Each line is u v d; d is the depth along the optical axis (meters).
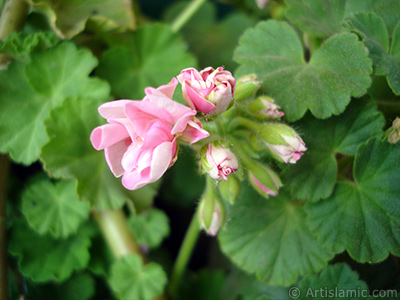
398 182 0.23
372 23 0.24
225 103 0.20
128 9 0.27
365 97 0.23
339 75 0.23
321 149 0.23
